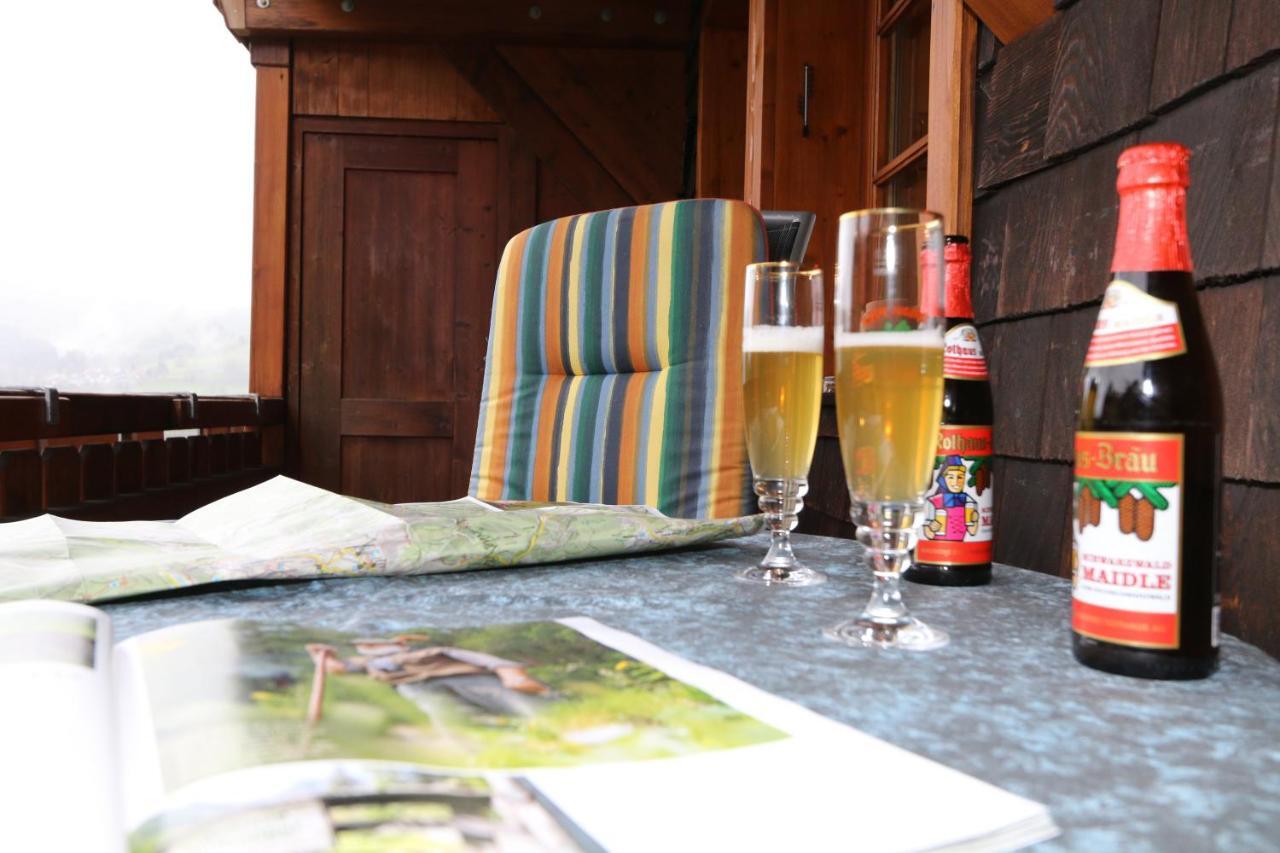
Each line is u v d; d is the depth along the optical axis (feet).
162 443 10.30
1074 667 1.90
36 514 7.48
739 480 4.63
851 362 2.07
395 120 15.14
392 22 14.21
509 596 2.57
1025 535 3.80
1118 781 1.30
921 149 7.63
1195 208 2.79
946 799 1.17
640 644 1.92
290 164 15.05
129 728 1.27
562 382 5.20
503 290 5.41
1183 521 1.80
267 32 14.34
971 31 4.40
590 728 1.38
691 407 4.69
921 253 2.01
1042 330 3.74
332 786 1.10
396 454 15.34
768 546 3.60
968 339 2.78
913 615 2.38
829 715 1.58
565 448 5.03
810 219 6.08
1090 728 1.53
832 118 9.24
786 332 2.91
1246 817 1.18
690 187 14.30
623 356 4.95
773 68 9.19
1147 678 1.81
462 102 15.21
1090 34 3.41
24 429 6.79
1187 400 1.81
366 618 2.25
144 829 0.98
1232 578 2.60
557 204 15.34
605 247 5.05
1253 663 1.96
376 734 1.29
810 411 2.94
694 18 13.99
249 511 3.35
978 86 4.38
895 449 2.06
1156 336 1.83
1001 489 4.04
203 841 0.96
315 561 2.61
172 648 1.72
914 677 1.82
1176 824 1.16
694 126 13.78
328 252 15.15
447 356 15.30
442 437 15.30
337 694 1.46
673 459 4.68
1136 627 1.82
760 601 2.54
